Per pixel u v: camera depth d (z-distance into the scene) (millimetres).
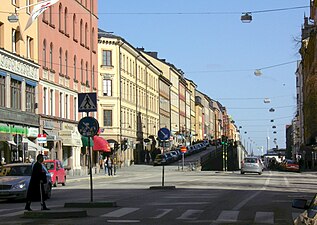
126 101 89438
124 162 87562
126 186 37188
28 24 43531
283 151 187125
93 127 20219
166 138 32812
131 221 16359
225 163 83562
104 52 84750
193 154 110812
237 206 21266
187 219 16906
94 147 67625
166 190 31266
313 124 56156
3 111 43688
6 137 43875
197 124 165500
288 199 24750
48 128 53938
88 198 26000
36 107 51281
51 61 55844
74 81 62750
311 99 50250
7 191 24609
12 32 46875
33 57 50906
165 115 122125
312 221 8180
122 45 86500
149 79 107938
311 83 49688
